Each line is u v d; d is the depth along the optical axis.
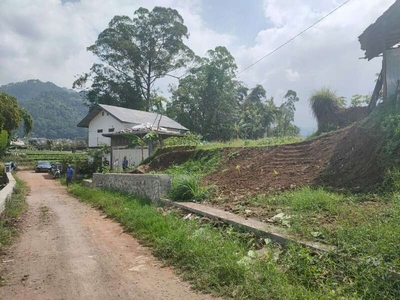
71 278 4.69
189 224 6.73
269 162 11.42
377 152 7.93
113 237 7.04
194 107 43.28
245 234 5.56
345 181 7.88
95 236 7.21
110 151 24.66
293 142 12.70
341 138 10.58
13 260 5.57
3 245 6.44
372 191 6.82
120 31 44.66
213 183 10.95
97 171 24.31
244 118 44.62
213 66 40.53
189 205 8.18
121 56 44.47
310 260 4.11
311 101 14.64
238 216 6.58
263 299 3.64
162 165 16.70
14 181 20.33
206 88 41.25
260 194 8.35
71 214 10.27
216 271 4.37
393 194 6.13
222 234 5.91
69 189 18.69
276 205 7.10
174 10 46.28
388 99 9.94
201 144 17.94
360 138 9.27
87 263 5.35
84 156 33.31
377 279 3.47
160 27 45.91
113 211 9.48
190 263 4.88
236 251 4.89
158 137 20.66
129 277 4.68
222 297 3.87
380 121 8.97
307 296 3.42
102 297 4.03
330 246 4.34
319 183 8.33
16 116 36.50
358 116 13.27
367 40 11.52
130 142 22.64
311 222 5.39
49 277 4.75
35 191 18.66
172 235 5.91
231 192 9.25
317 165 9.70
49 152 52.78
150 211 8.24
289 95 56.16
